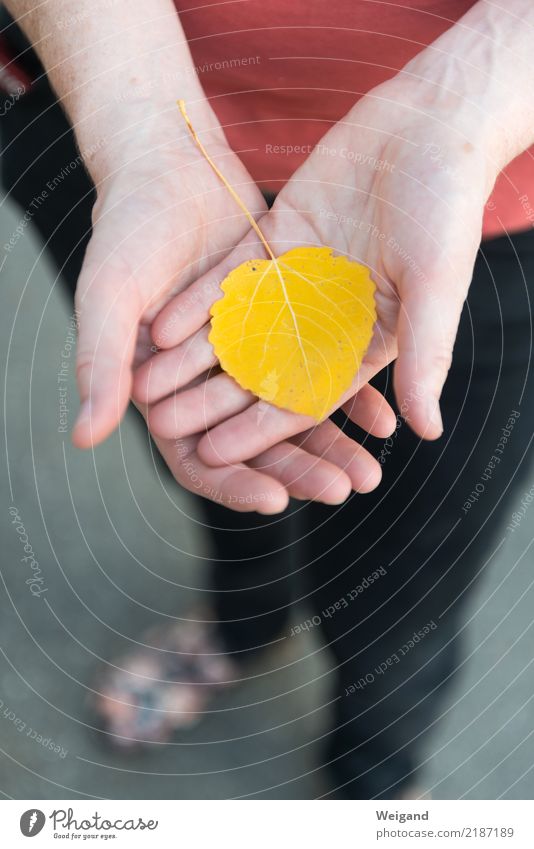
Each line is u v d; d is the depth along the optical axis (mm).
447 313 642
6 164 785
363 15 698
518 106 680
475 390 752
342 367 672
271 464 675
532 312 739
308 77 723
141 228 674
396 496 775
